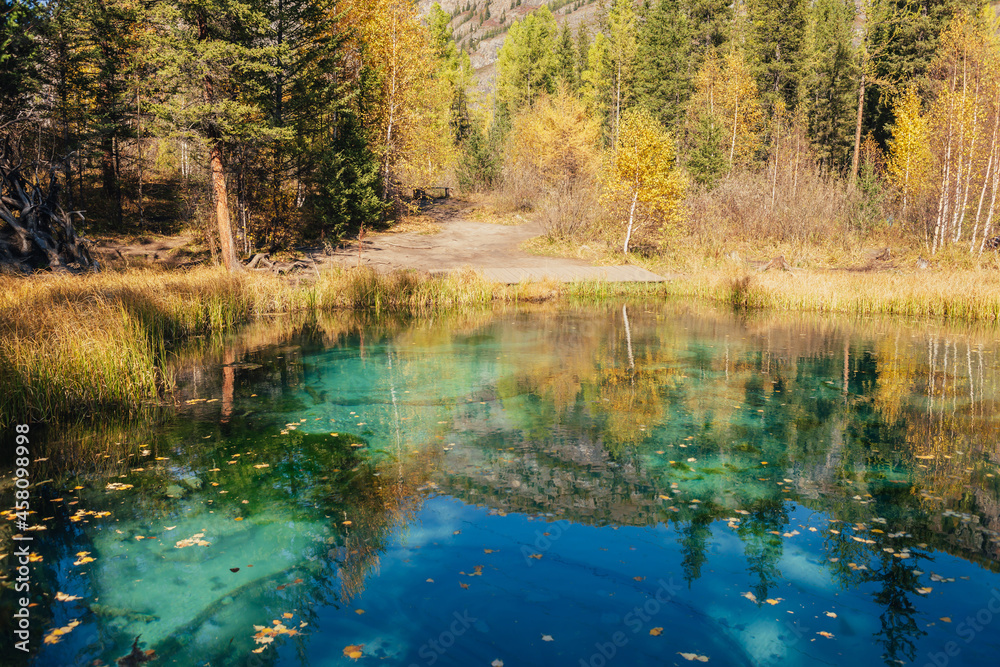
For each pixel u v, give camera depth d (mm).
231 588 3811
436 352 11320
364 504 5043
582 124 35750
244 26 17594
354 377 9438
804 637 3297
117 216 23688
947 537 4445
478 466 5883
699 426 7082
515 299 18734
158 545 4344
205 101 17109
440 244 25656
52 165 16859
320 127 24359
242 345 11930
